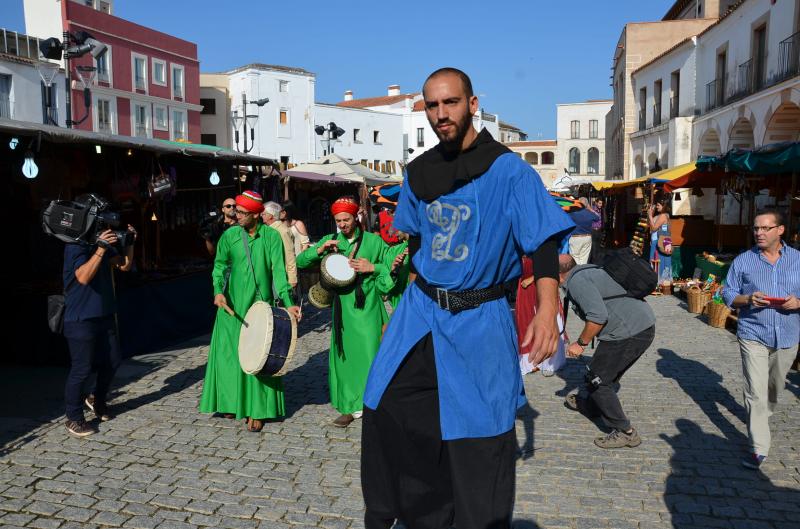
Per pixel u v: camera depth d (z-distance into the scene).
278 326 5.13
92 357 5.27
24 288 7.43
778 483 4.36
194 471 4.54
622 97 32.69
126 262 5.62
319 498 4.12
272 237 5.48
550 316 2.06
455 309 2.36
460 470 2.30
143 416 5.74
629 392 6.52
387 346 2.48
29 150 6.16
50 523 3.79
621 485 4.33
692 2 32.53
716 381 6.93
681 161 23.81
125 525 3.78
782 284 4.54
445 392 2.32
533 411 5.90
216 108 50.75
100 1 44.12
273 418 5.66
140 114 40.59
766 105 16.94
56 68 10.05
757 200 15.84
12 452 4.88
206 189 10.06
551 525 3.79
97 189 8.15
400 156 63.34
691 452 4.91
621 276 4.90
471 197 2.30
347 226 5.45
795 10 15.55
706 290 11.43
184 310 9.21
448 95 2.23
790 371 7.20
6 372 7.24
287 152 53.16
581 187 27.45
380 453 2.50
